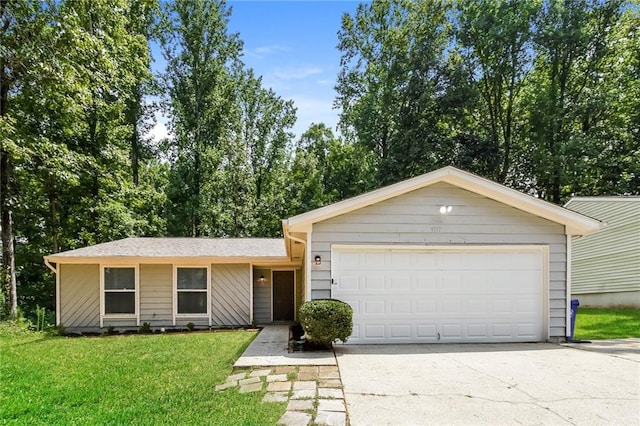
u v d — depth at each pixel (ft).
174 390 14.93
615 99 59.88
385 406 12.39
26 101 40.96
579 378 15.57
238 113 75.72
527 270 25.07
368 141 69.05
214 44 68.44
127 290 37.29
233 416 11.95
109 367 19.10
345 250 24.34
